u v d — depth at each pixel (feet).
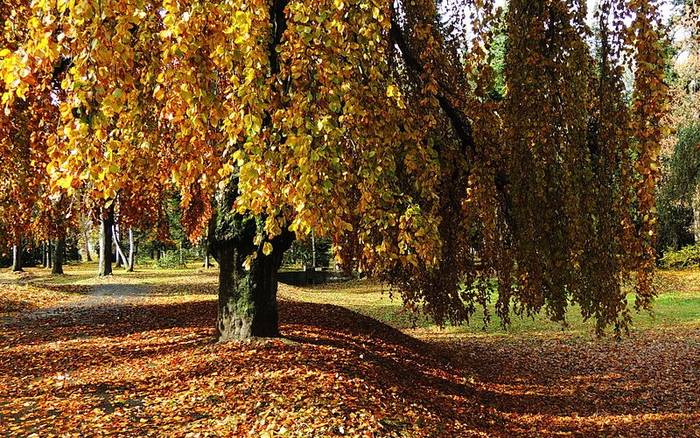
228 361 20.42
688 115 61.21
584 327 49.62
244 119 9.08
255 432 14.48
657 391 28.99
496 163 19.71
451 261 22.40
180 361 21.79
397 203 12.33
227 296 23.49
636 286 17.33
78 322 35.88
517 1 19.04
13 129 16.40
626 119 16.90
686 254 81.76
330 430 14.29
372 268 18.57
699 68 59.82
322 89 9.98
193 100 9.17
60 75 12.58
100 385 19.90
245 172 9.14
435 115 19.21
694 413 24.89
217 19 9.37
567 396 27.94
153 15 9.70
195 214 28.68
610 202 17.80
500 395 26.35
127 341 28.89
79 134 8.24
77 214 26.63
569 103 18.07
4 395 19.06
